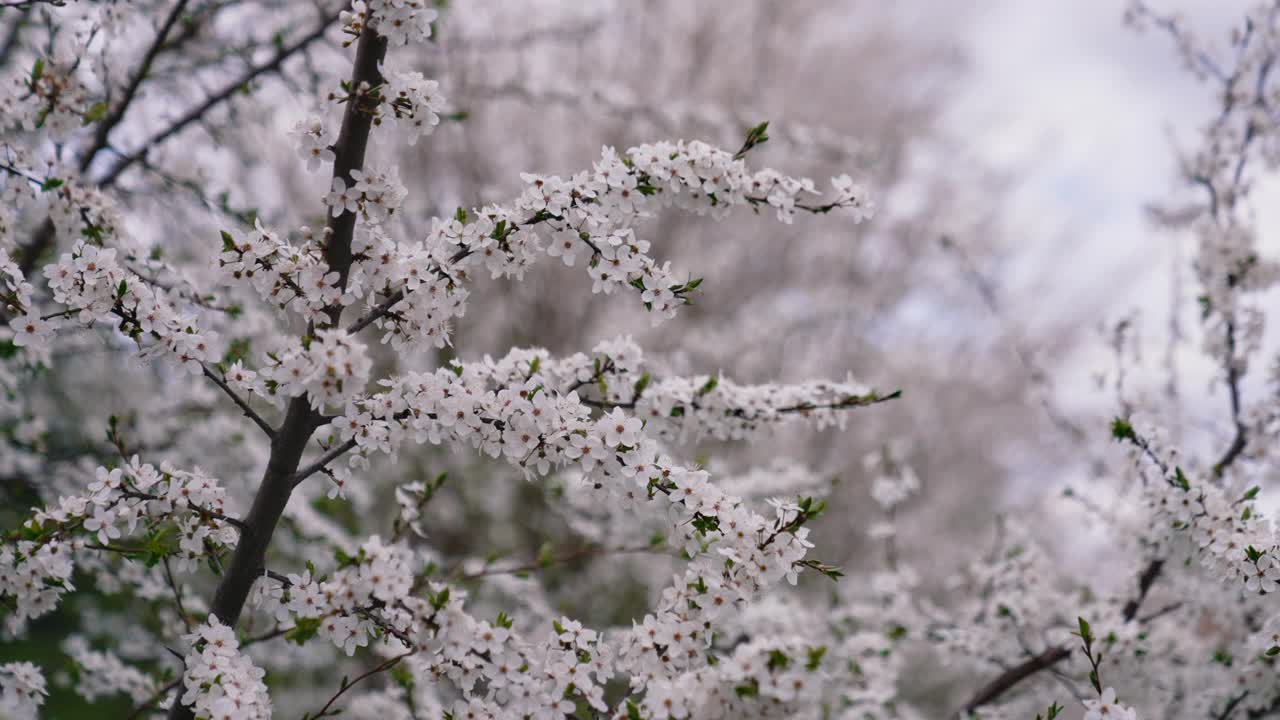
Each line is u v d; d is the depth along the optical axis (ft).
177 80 12.89
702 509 6.93
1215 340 13.44
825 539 28.09
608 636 12.84
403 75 6.86
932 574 27.30
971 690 22.94
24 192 8.70
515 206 7.15
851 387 9.16
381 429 6.82
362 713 13.41
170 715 7.45
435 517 23.98
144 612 13.34
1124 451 10.42
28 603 7.37
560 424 6.95
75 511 7.09
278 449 7.04
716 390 8.89
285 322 7.13
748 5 33.99
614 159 7.21
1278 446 12.46
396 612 6.67
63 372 15.69
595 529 16.24
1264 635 7.92
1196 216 16.69
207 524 7.04
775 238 34.35
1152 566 12.51
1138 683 12.36
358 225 7.08
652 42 32.22
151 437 14.74
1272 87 14.39
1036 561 13.38
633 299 29.09
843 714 13.08
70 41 9.66
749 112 22.72
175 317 6.77
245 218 11.53
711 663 7.11
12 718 8.52
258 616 15.34
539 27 22.68
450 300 7.15
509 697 7.06
